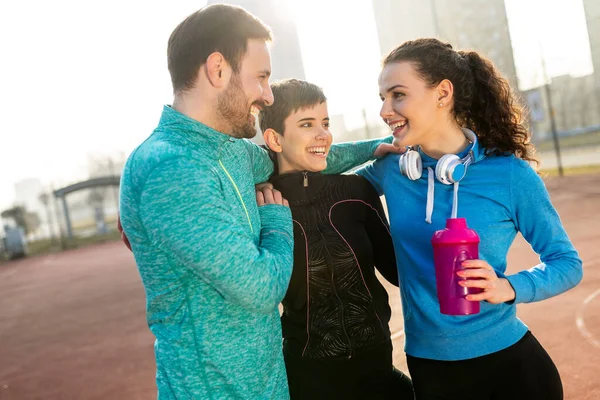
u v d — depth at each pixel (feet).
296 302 7.11
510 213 6.24
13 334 33.50
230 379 5.45
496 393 6.26
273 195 6.34
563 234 6.14
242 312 5.50
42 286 57.00
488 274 5.36
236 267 5.03
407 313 6.73
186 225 5.02
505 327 6.21
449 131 6.58
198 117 5.62
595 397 12.62
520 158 6.48
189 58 5.55
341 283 7.07
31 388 21.81
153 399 18.26
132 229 5.43
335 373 7.01
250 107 5.74
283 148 7.37
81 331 31.04
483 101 6.50
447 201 6.37
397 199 6.86
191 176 5.12
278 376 5.93
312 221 7.14
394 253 7.68
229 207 5.51
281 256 5.61
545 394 6.14
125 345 26.20
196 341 5.36
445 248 5.42
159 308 5.53
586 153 89.51
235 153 6.10
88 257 84.84
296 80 7.29
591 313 18.08
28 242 129.70
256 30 5.67
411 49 6.39
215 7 5.63
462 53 6.89
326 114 7.33
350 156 7.95
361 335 7.04
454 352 6.24
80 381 21.61
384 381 7.21
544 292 5.75
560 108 135.74
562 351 15.52
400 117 6.49
